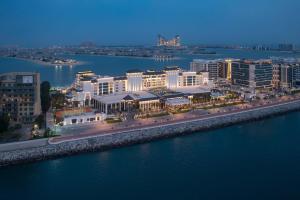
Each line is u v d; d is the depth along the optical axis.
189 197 198.00
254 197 197.12
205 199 195.50
